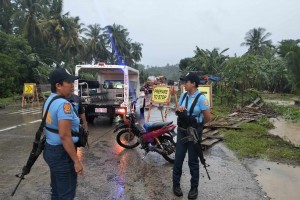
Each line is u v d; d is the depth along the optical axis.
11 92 27.00
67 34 49.16
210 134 9.16
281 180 5.46
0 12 45.72
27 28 41.84
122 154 7.26
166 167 6.27
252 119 12.02
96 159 6.81
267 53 47.53
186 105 4.62
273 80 35.75
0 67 25.41
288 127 11.29
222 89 20.33
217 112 14.77
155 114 15.59
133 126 7.65
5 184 5.20
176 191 4.77
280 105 19.58
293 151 7.36
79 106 4.70
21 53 28.98
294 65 17.34
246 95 17.36
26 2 41.72
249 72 17.34
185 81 4.62
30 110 17.02
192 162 4.70
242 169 6.08
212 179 5.50
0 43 28.17
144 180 5.47
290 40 19.12
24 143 8.27
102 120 13.07
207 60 26.89
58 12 47.78
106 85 13.98
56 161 3.10
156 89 12.84
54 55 48.03
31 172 5.82
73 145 3.04
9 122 12.12
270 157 6.91
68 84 3.15
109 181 5.40
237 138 8.71
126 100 11.42
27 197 4.68
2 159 6.71
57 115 3.01
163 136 6.72
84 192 4.89
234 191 4.94
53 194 3.38
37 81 30.06
